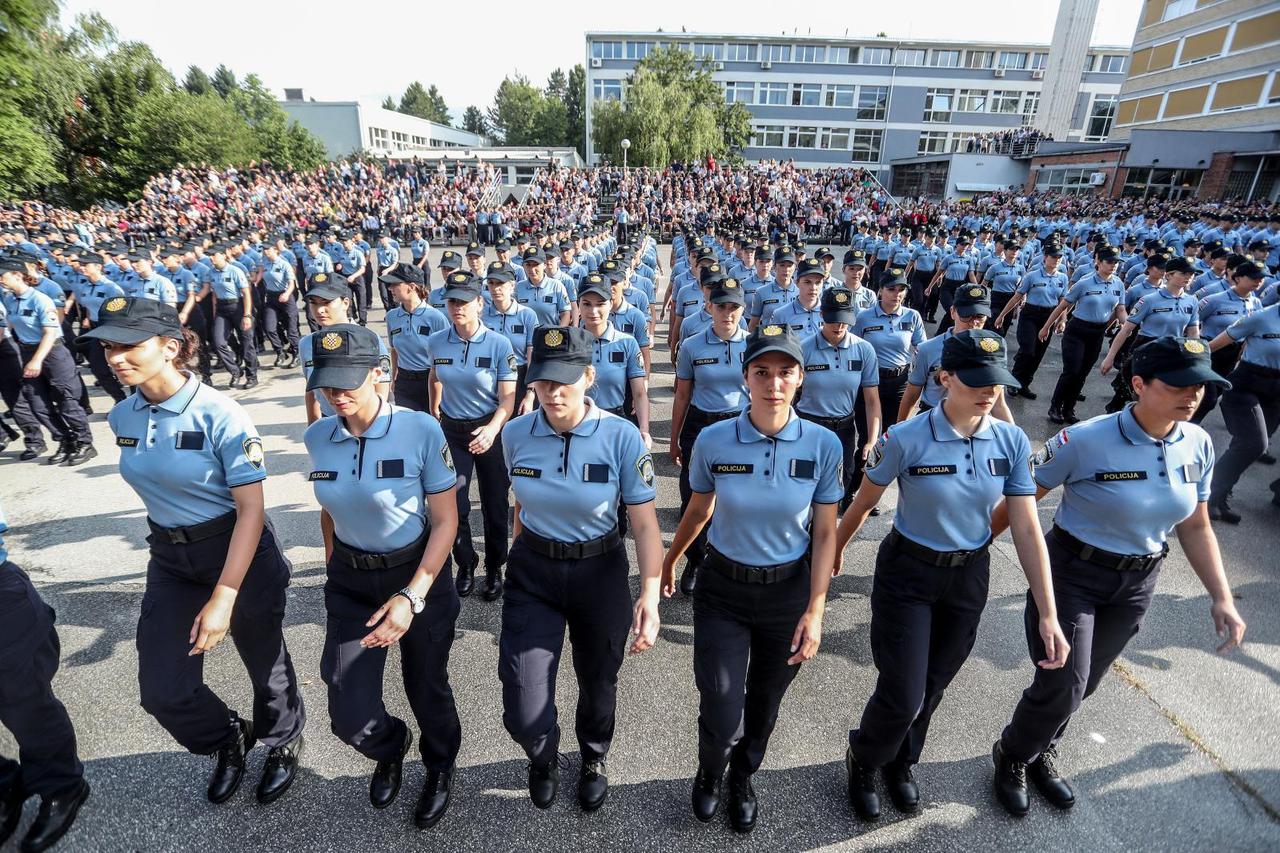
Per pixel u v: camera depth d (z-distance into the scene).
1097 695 3.35
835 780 2.86
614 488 2.49
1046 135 39.75
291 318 9.88
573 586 2.51
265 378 9.16
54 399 6.11
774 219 27.20
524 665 2.42
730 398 4.36
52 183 28.73
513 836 2.58
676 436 4.45
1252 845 2.55
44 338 5.79
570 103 82.75
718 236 15.51
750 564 2.45
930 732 3.12
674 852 2.52
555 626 2.55
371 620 2.30
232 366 8.71
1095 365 9.90
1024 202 30.11
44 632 2.47
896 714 2.43
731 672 2.42
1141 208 23.50
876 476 2.56
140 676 2.42
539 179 32.56
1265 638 3.80
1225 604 2.44
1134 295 7.46
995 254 12.60
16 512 5.29
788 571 2.47
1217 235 15.70
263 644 2.62
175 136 33.06
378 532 2.45
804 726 3.16
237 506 2.42
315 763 2.91
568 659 3.64
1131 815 2.68
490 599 4.15
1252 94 29.11
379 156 49.09
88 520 5.15
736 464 2.41
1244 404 4.87
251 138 40.19
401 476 2.40
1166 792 2.79
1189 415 2.33
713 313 4.24
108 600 4.11
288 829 2.60
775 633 2.48
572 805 2.71
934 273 12.94
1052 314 7.18
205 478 2.39
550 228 13.85
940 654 2.59
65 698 3.28
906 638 2.46
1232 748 3.03
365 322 12.37
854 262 6.28
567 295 7.32
